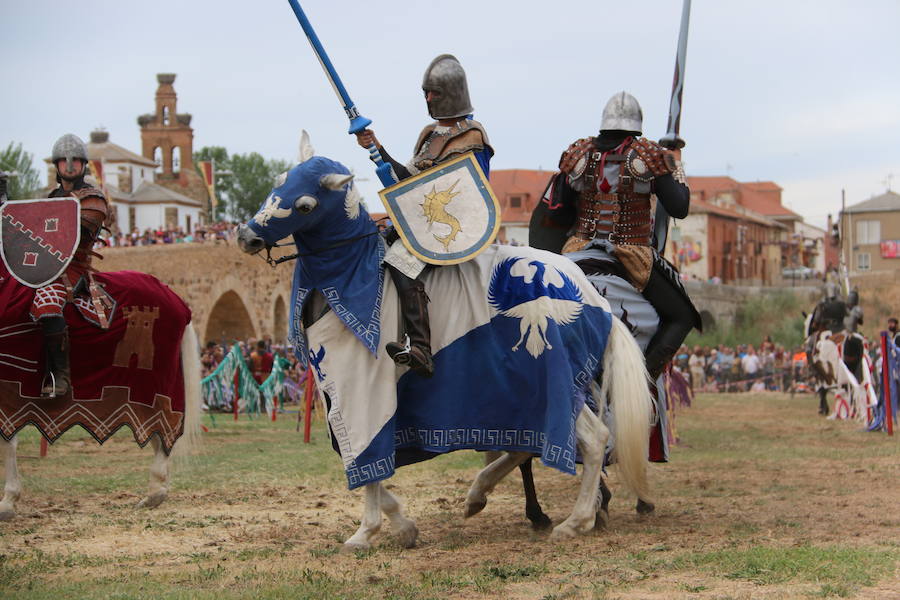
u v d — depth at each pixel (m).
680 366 40.34
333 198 7.49
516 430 7.89
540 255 8.23
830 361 24.41
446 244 7.77
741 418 24.20
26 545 8.05
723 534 8.22
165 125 82.62
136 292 9.82
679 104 10.41
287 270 50.19
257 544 8.09
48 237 9.12
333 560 7.34
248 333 46.81
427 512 9.86
